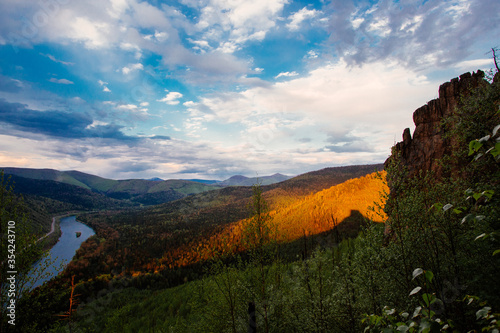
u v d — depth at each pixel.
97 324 39.09
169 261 153.62
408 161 16.78
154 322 53.22
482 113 7.45
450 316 5.29
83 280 109.06
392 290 7.46
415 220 7.13
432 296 2.46
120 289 109.12
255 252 12.38
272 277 12.70
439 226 6.73
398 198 7.60
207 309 13.95
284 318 12.64
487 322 2.51
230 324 12.74
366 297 8.53
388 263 7.53
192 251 156.62
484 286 5.39
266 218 12.45
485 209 5.39
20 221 11.93
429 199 7.17
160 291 105.31
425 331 2.29
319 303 10.73
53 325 12.24
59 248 166.12
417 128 17.06
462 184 6.64
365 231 8.39
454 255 6.19
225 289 12.84
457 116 8.67
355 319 9.09
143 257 166.00
